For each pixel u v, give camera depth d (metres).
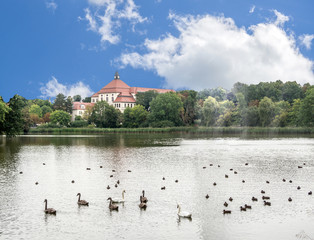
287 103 160.38
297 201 30.88
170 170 47.53
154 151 72.88
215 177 42.19
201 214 27.50
